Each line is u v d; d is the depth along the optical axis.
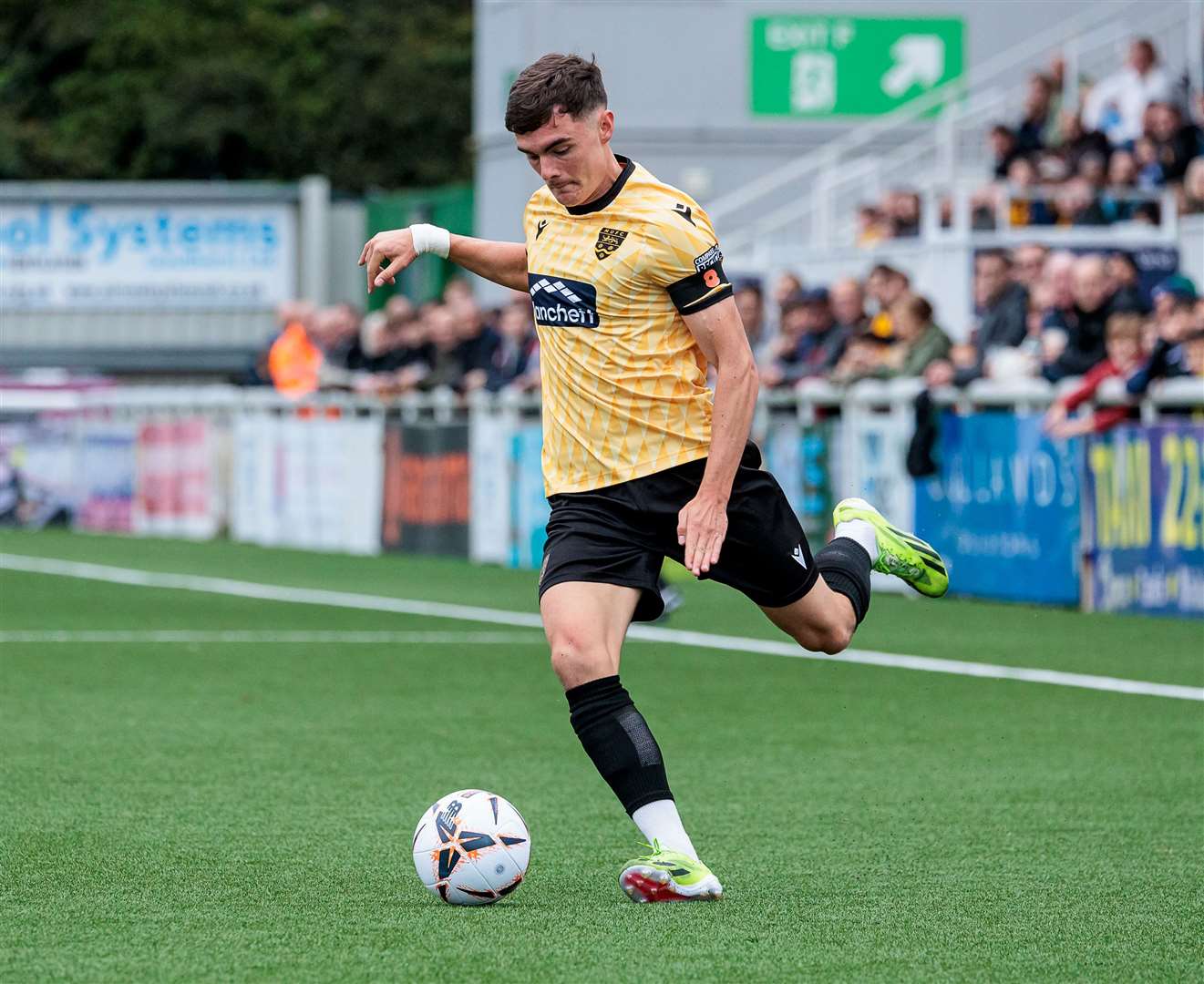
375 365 61.47
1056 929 14.36
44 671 31.19
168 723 25.55
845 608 17.09
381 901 15.28
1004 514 41.06
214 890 15.69
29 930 14.23
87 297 98.50
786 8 80.19
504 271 17.48
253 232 98.12
